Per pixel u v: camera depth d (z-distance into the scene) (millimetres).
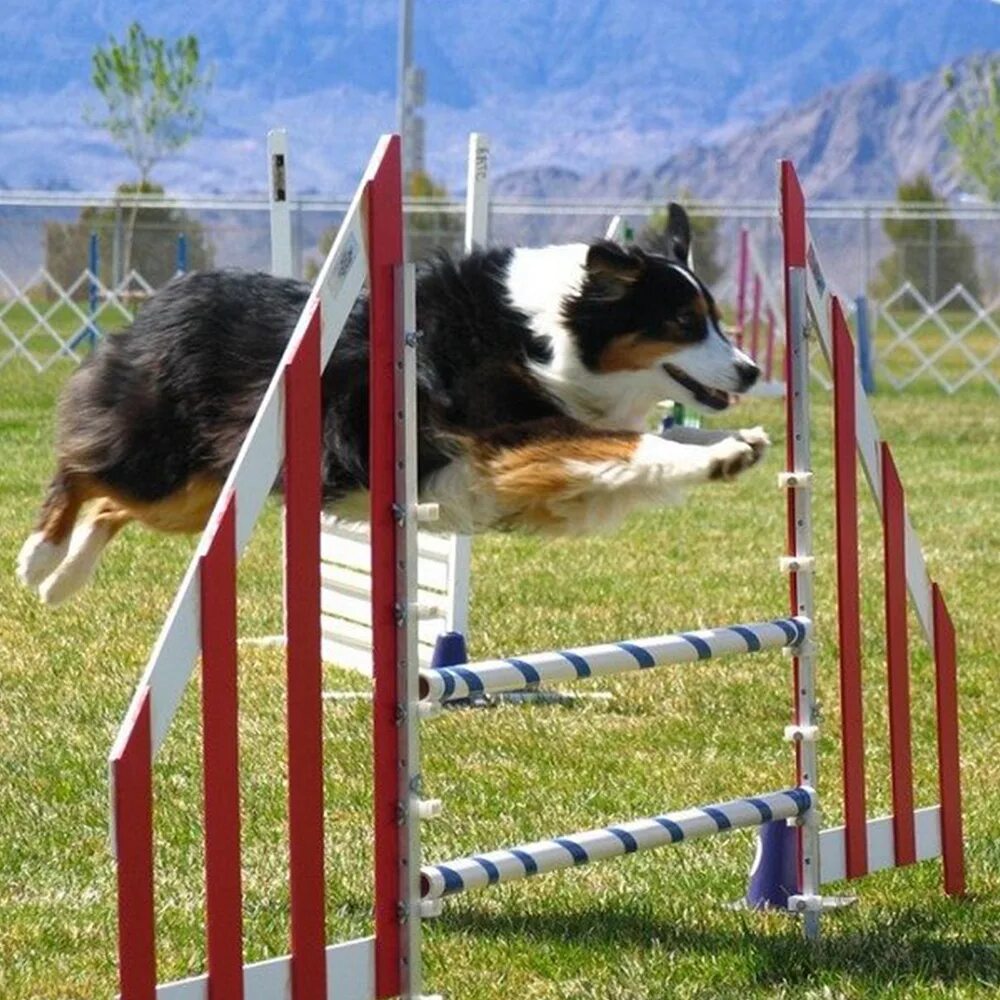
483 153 9984
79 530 9281
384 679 5734
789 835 7164
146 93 73375
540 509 7863
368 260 5621
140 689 5043
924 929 7008
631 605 13734
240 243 39969
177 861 7691
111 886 7363
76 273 39625
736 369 8484
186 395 8328
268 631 12570
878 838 7141
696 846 8141
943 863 7535
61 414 9016
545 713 10539
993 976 6441
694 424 19688
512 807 8578
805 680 6980
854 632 6988
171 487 8539
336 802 8672
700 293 8516
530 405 8320
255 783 8867
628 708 10727
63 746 9453
